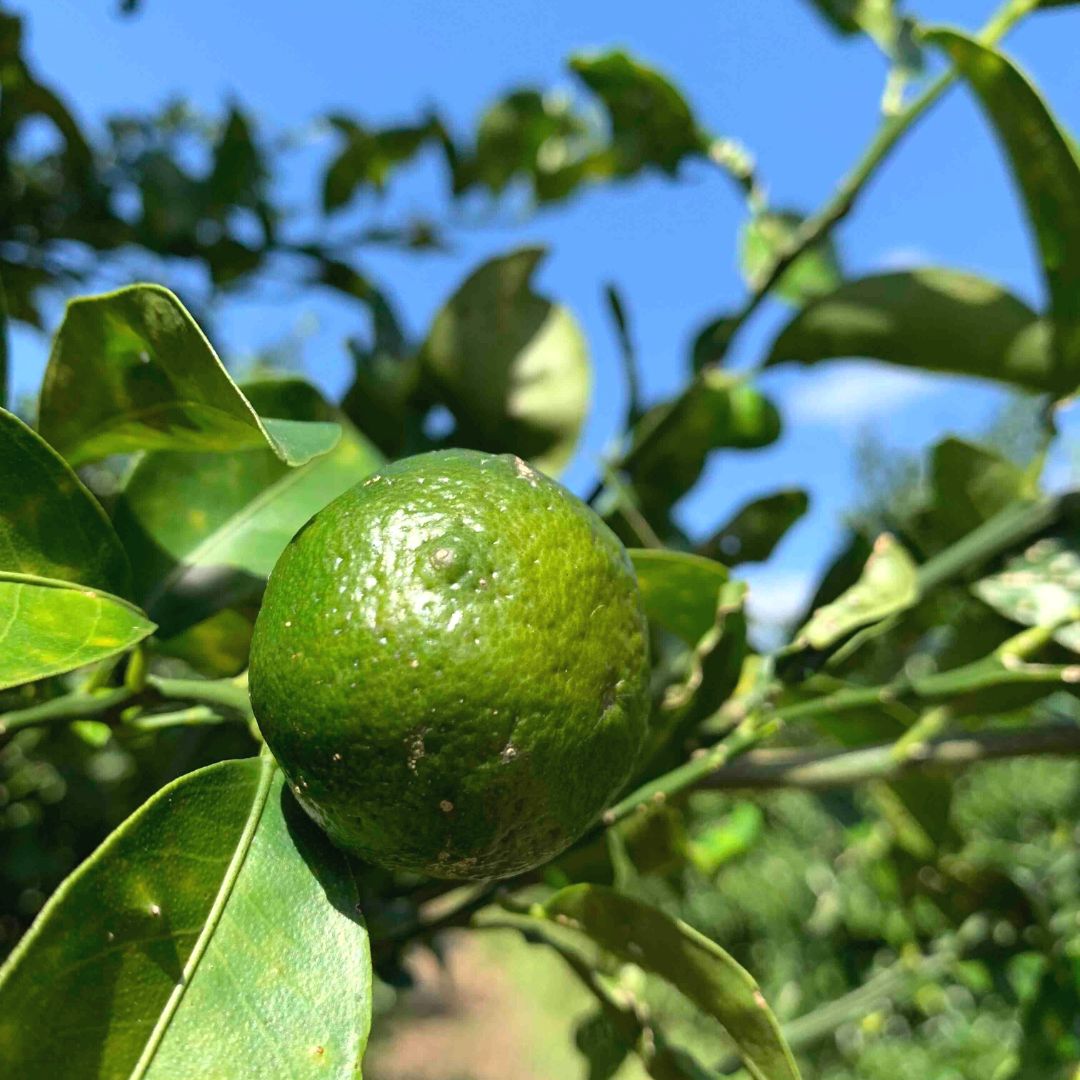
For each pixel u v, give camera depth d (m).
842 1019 0.34
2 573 0.16
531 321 0.30
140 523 0.21
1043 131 0.25
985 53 0.24
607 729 0.16
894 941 0.41
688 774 0.21
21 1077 0.13
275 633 0.16
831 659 0.24
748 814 0.41
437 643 0.15
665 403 0.32
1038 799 0.67
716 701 0.25
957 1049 0.46
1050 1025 0.29
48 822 0.36
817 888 0.57
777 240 0.35
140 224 0.39
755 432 0.35
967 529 0.30
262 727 0.16
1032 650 0.25
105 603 0.16
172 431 0.18
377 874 0.24
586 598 0.16
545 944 0.22
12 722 0.18
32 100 0.37
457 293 0.30
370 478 0.17
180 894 0.15
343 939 0.15
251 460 0.22
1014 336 0.28
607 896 0.18
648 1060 0.21
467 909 0.22
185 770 0.27
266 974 0.15
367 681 0.15
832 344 0.30
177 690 0.19
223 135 0.40
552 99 0.49
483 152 0.49
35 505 0.17
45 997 0.13
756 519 0.31
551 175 0.50
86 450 0.19
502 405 0.30
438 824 0.15
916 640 0.34
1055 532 0.28
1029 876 0.39
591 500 0.30
